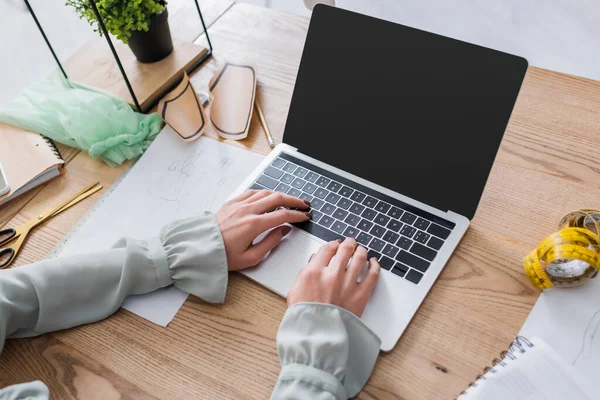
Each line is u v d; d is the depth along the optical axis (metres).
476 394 0.54
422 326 0.60
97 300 0.64
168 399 0.57
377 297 0.62
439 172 0.69
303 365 0.55
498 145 0.66
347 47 0.73
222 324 0.63
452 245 0.65
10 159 0.81
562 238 0.59
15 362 0.62
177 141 0.84
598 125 0.77
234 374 0.59
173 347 0.61
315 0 1.05
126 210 0.76
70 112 0.84
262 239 0.67
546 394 0.53
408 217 0.69
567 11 1.72
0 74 1.10
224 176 0.78
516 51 1.69
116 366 0.60
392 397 0.55
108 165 0.82
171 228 0.68
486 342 0.58
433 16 1.81
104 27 0.78
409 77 0.70
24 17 1.24
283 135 0.80
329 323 0.57
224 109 0.86
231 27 1.01
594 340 0.56
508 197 0.71
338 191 0.73
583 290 0.60
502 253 0.65
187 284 0.65
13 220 0.76
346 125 0.75
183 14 0.94
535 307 0.60
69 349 0.62
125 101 0.88
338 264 0.62
